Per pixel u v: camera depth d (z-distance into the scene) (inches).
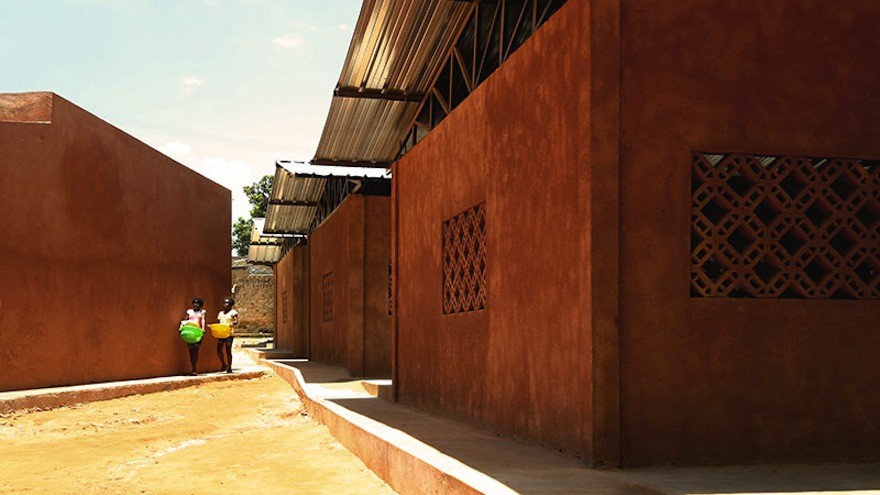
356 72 457.4
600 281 226.1
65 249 506.0
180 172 663.8
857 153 242.8
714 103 236.4
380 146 595.5
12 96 489.4
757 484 200.7
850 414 236.8
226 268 767.7
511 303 293.4
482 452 252.7
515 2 353.1
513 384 290.0
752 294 237.1
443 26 413.7
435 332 390.9
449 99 425.1
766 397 233.3
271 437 385.7
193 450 352.8
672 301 230.8
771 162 241.4
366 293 661.9
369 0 374.6
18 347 469.1
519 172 286.8
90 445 359.6
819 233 242.1
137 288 590.2
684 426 228.5
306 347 1017.5
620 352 227.1
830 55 243.3
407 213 446.9
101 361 542.6
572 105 244.1
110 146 554.9
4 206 463.2
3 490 268.8
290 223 1034.1
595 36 230.5
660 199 231.9
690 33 236.2
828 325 238.4
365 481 275.9
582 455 231.5
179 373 657.6
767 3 240.7
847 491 192.7
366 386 539.2
